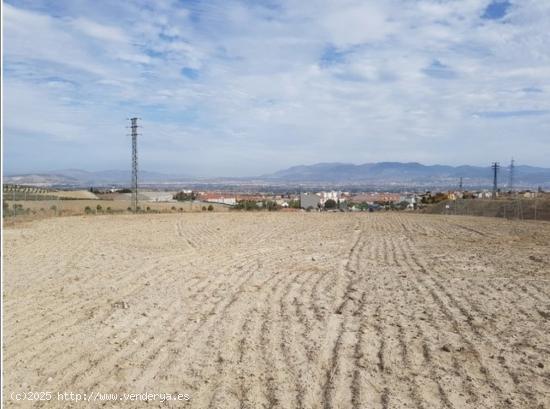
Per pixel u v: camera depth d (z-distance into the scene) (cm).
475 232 2227
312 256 1444
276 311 823
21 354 625
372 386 533
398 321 762
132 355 623
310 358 611
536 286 1016
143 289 985
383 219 3130
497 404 493
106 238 1869
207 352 632
